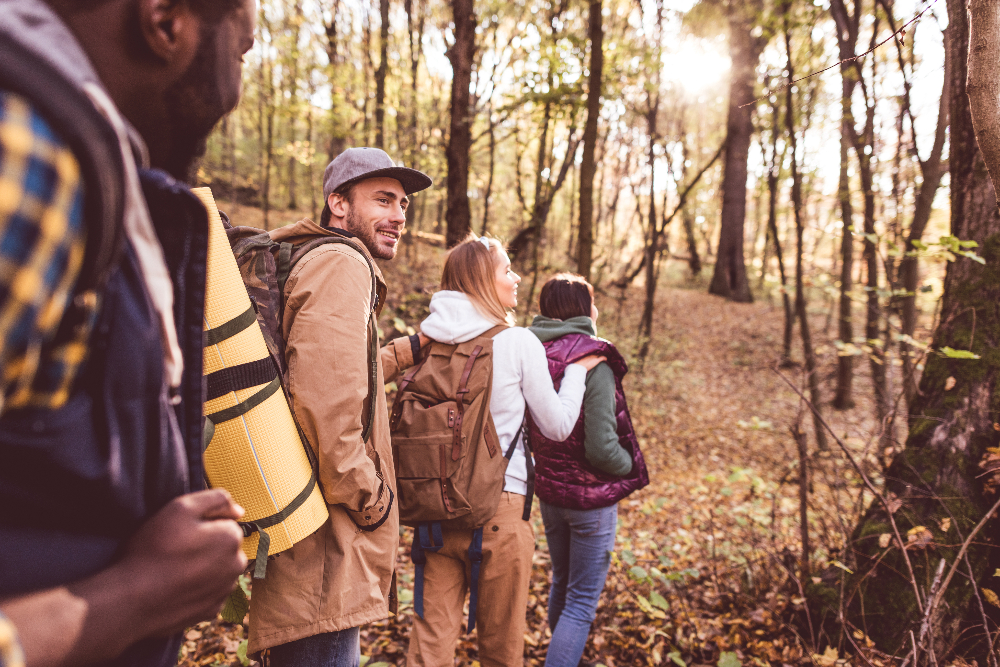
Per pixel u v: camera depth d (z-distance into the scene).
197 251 0.60
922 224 5.17
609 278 18.09
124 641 0.44
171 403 0.57
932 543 2.23
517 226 15.77
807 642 2.52
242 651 1.97
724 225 18.73
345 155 1.77
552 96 8.64
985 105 1.16
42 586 0.42
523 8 10.82
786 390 9.55
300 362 1.27
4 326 0.33
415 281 9.36
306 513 1.14
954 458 2.37
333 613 1.29
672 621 2.76
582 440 2.18
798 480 3.10
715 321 16.09
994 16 1.13
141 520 0.50
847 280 7.80
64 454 0.41
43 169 0.34
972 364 2.41
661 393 10.80
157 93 0.54
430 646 1.90
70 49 0.41
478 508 1.79
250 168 17.08
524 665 2.51
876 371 6.09
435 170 11.62
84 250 0.38
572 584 2.24
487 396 1.86
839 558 2.65
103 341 0.45
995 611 2.18
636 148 16.48
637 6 9.81
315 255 1.40
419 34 13.42
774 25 7.28
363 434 1.45
